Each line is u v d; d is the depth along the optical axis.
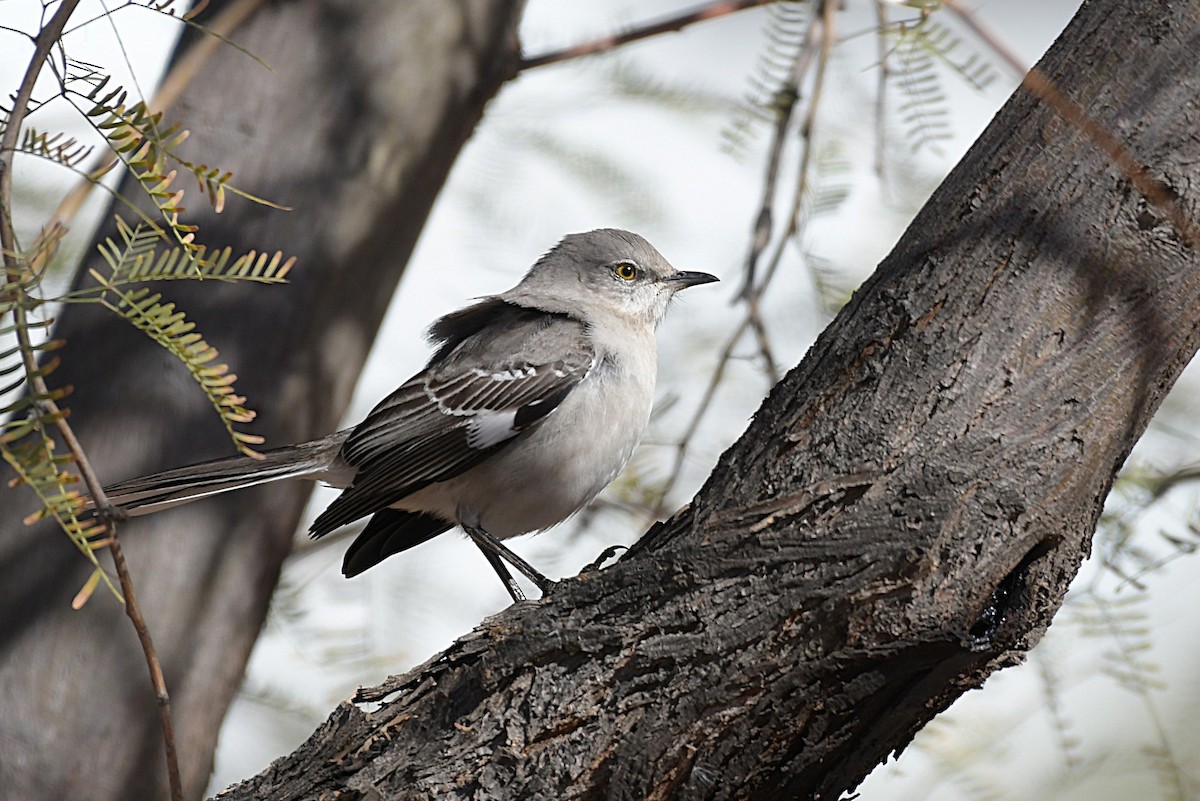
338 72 8.91
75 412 8.26
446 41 9.20
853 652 5.09
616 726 5.36
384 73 8.99
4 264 4.23
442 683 5.80
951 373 5.32
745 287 9.28
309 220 8.72
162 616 8.24
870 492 5.24
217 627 8.55
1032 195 5.45
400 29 9.08
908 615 5.05
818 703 5.18
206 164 8.60
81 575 8.02
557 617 5.58
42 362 8.33
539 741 5.45
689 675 5.29
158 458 8.27
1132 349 5.28
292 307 8.63
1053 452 5.18
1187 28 5.41
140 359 8.34
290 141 8.76
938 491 5.13
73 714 7.86
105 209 8.52
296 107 8.80
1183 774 7.39
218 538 8.61
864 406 5.43
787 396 5.73
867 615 5.08
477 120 9.61
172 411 8.32
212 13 8.98
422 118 9.12
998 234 5.45
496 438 9.44
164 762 8.12
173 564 8.37
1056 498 5.15
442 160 9.37
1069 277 5.32
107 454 8.20
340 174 8.79
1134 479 8.03
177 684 8.23
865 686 5.12
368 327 9.20
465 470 9.51
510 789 5.45
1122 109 5.40
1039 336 5.30
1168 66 5.39
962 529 5.08
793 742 5.27
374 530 9.59
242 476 8.38
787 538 5.28
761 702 5.21
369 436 9.41
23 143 4.44
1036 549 5.16
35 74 4.32
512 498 9.59
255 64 8.81
